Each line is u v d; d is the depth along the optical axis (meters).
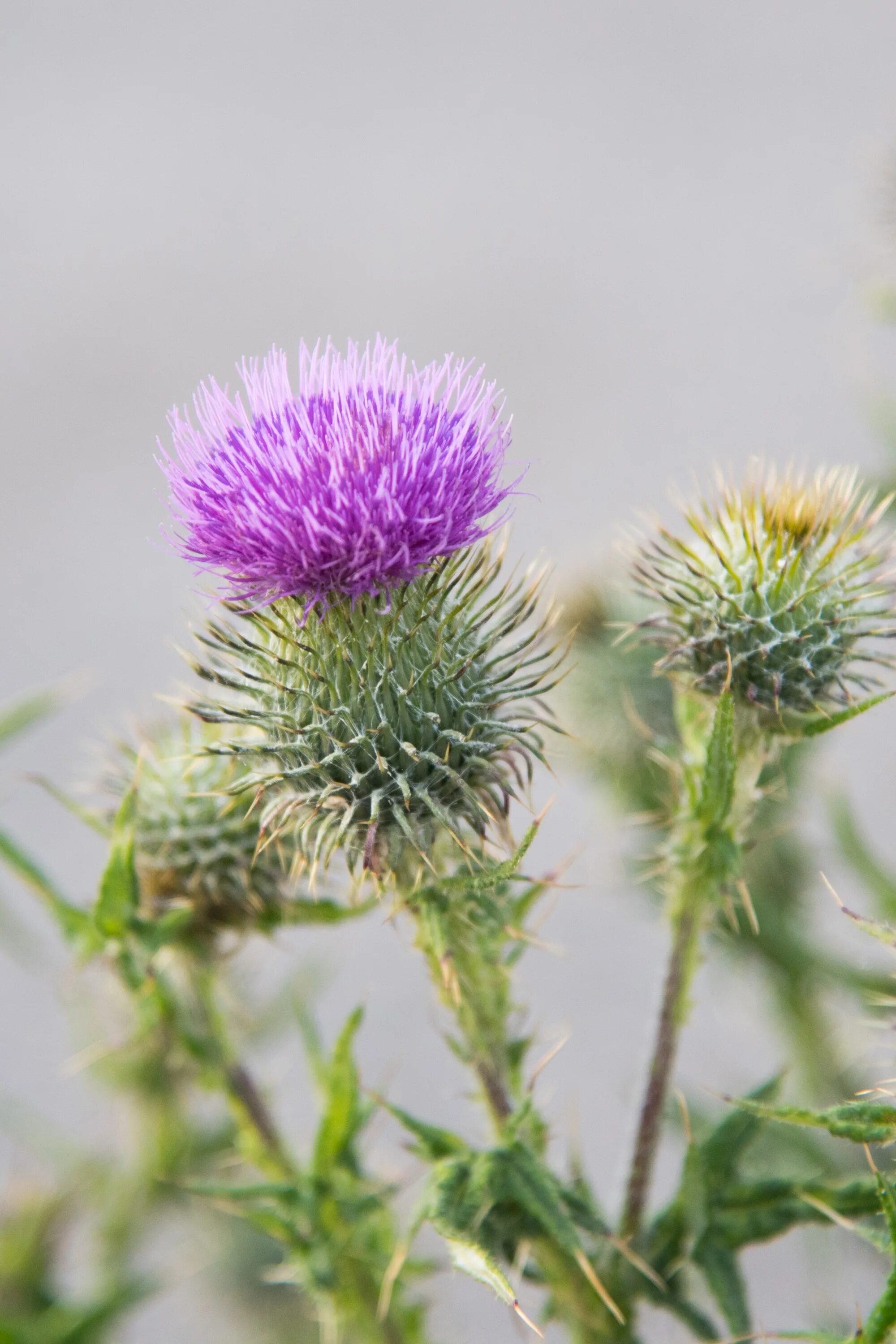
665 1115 0.32
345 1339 0.31
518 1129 0.29
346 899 0.32
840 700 0.31
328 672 0.30
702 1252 0.30
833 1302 0.35
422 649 0.30
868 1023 0.31
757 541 0.31
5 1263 0.34
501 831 0.30
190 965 0.32
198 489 0.30
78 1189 0.34
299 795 0.30
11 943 0.34
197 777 0.32
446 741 0.30
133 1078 0.34
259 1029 0.34
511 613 0.31
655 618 0.31
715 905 0.31
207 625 0.31
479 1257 0.28
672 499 0.32
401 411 0.30
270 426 0.30
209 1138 0.34
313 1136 0.31
